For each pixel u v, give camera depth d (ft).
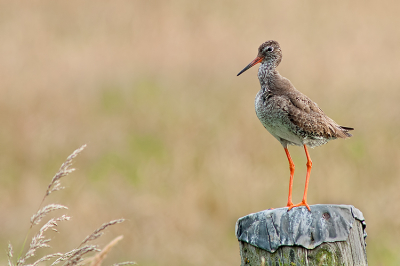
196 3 90.58
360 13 84.53
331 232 17.37
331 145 47.32
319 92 59.26
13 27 80.89
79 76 67.00
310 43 73.82
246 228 18.35
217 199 39.55
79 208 37.88
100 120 55.93
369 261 33.42
